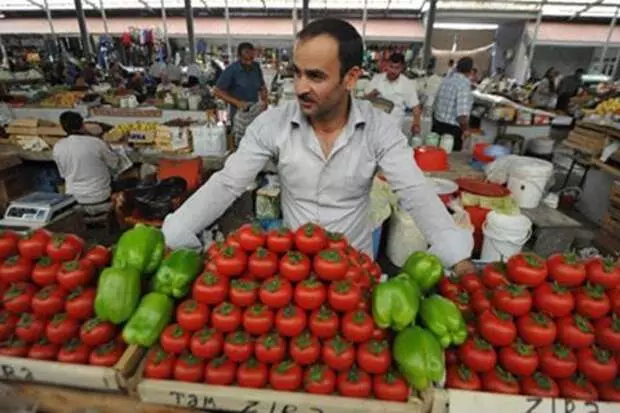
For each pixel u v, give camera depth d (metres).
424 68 11.05
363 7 15.20
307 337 0.88
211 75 11.15
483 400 0.84
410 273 1.04
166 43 15.00
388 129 1.27
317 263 0.91
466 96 4.89
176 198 3.06
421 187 1.21
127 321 0.93
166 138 3.76
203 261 1.05
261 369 0.89
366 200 1.44
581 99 9.24
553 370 0.86
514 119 5.73
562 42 15.01
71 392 0.94
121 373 0.88
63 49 14.93
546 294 0.88
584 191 4.61
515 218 2.47
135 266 0.97
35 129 4.07
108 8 16.73
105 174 3.51
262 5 16.22
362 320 0.87
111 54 15.41
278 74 8.77
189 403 0.89
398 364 0.87
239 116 3.92
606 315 0.88
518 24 15.45
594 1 13.53
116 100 5.26
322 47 0.99
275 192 3.02
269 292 0.88
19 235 1.03
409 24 16.73
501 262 1.04
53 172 4.10
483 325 0.89
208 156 3.62
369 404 0.85
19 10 17.56
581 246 3.25
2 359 0.92
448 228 1.16
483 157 3.49
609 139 3.91
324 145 1.28
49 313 0.94
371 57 13.27
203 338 0.89
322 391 0.87
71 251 0.99
